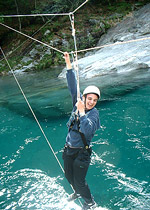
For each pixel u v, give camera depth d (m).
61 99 6.93
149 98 5.92
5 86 10.12
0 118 5.91
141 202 2.72
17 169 3.63
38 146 4.33
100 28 15.30
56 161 3.79
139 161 3.52
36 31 16.38
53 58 14.58
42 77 11.29
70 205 2.81
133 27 14.12
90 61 10.27
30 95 7.84
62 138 4.56
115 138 4.27
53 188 3.15
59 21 16.41
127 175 3.23
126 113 5.23
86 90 2.29
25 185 3.24
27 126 5.28
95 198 2.86
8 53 15.62
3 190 3.16
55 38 15.36
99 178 3.23
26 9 16.61
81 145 2.30
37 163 3.77
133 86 7.09
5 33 17.11
